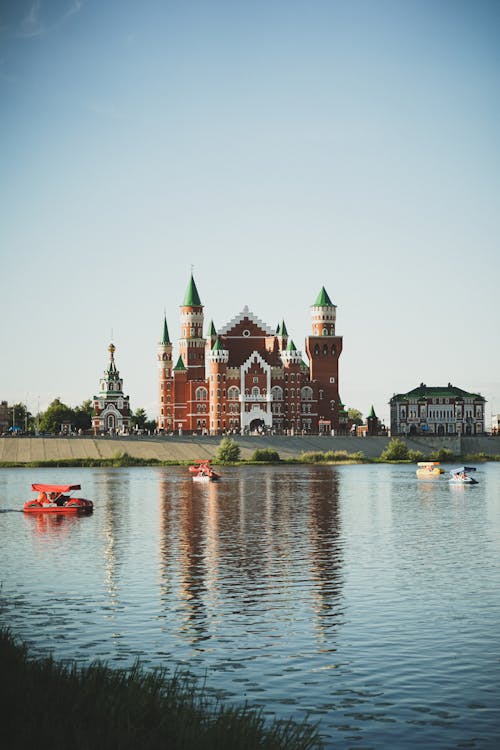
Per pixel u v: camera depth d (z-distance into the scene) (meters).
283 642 43.66
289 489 141.00
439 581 59.16
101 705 29.97
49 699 30.53
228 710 30.52
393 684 37.41
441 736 31.98
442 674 38.66
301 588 56.88
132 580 59.72
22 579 60.22
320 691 36.53
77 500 105.25
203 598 53.75
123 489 140.75
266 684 37.38
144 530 87.50
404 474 182.62
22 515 102.81
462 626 46.69
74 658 40.69
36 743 27.06
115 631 45.69
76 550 73.81
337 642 43.69
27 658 38.16
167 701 31.25
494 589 56.34
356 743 31.33
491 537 82.12
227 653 41.81
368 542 78.44
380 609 50.69
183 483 154.75
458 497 126.69
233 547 75.25
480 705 34.97
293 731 32.06
